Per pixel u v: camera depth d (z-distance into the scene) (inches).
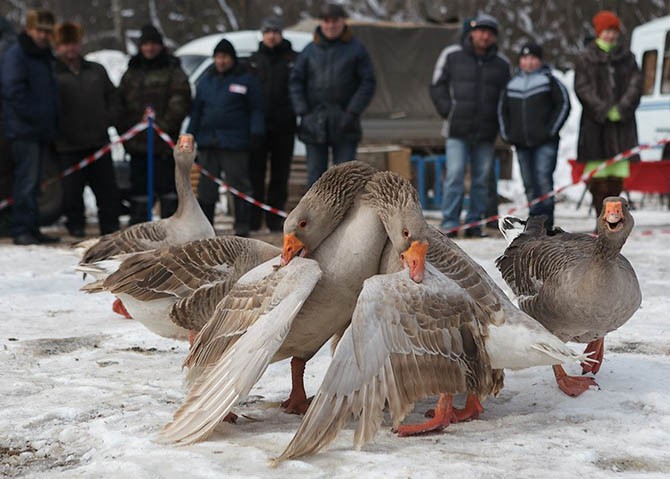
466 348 187.5
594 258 212.2
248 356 182.5
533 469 168.4
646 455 178.1
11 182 652.1
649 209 984.3
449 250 197.2
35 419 204.5
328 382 176.2
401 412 181.2
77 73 623.5
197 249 233.8
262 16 2014.0
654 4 1849.2
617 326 223.0
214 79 612.1
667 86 967.0
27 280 429.1
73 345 287.9
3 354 273.1
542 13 1891.0
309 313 197.2
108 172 640.4
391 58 930.1
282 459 169.9
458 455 177.0
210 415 182.1
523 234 254.7
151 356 272.4
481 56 605.3
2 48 643.5
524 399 221.5
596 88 615.2
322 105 593.6
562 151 1182.3
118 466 169.6
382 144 928.3
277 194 673.0
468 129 607.2
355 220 197.0
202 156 623.5
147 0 2063.2
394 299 181.6
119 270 239.3
